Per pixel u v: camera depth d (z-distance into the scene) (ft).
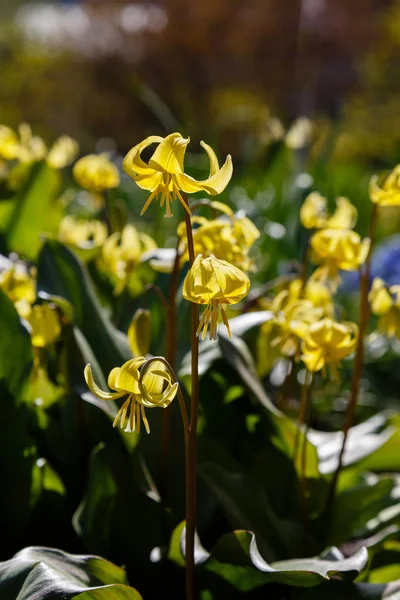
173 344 3.45
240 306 4.44
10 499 3.41
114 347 3.62
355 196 9.56
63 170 13.03
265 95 20.66
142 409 2.80
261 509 3.44
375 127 15.76
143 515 3.38
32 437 3.62
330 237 3.48
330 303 3.65
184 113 8.59
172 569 3.35
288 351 3.86
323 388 5.75
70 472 3.59
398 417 4.18
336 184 9.25
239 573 3.20
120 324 4.04
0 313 3.46
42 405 3.71
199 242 3.25
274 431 3.65
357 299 7.41
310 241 3.77
